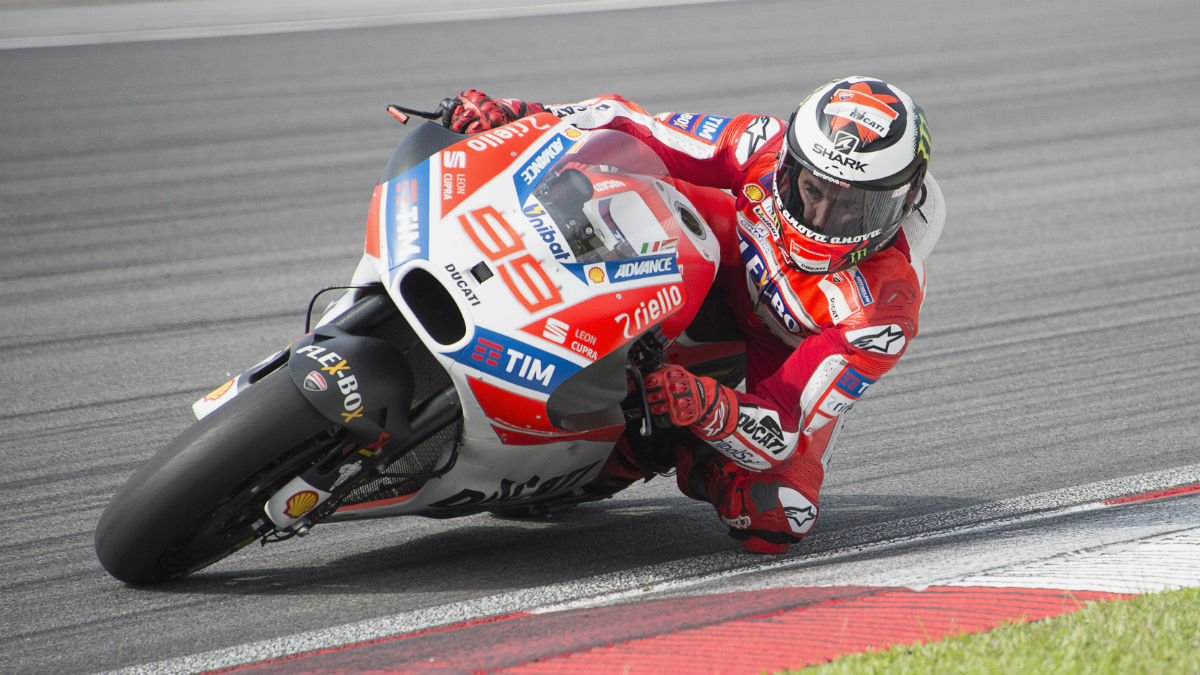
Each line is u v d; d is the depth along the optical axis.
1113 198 36.91
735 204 14.72
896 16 73.50
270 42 61.25
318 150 41.03
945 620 10.11
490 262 11.50
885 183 12.05
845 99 12.40
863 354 12.72
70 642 11.33
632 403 13.41
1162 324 25.36
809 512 13.85
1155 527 13.50
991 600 10.62
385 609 12.15
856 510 16.23
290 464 11.41
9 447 17.91
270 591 12.67
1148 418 19.95
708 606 11.24
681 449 14.34
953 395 21.12
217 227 32.31
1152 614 9.83
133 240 30.95
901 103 12.52
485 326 11.27
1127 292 27.67
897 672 8.73
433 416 11.70
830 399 12.90
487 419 11.70
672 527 15.41
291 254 30.02
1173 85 54.34
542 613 11.94
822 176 12.10
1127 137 45.12
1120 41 65.38
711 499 14.17
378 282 12.31
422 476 11.95
